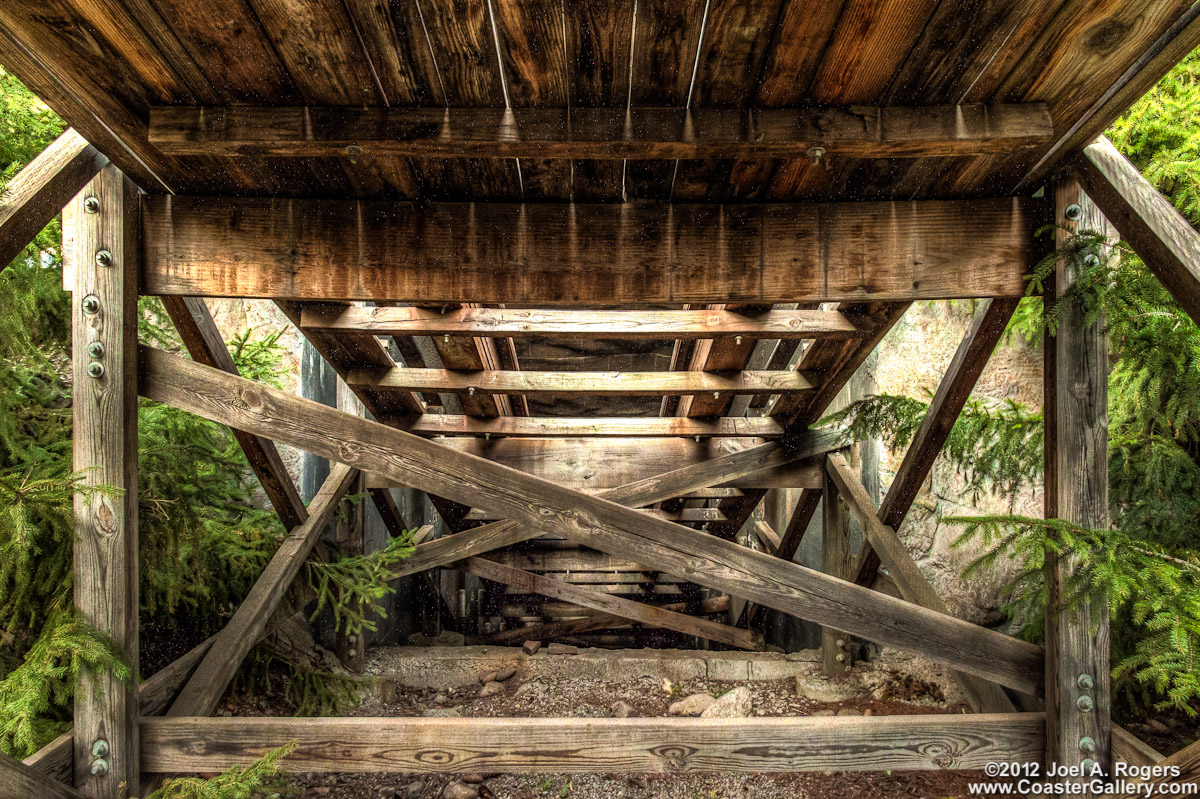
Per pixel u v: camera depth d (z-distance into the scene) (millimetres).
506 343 4988
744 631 7801
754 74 2271
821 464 5992
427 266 3135
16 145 3480
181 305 3352
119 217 3096
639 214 3141
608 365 10758
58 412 4020
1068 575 3061
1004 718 3268
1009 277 3135
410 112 2434
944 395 3982
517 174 2891
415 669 6438
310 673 5168
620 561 8938
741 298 3131
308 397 6152
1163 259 2684
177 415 4203
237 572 4730
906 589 4590
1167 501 3930
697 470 5785
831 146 2480
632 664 6504
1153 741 4012
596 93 2367
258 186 3061
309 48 2172
